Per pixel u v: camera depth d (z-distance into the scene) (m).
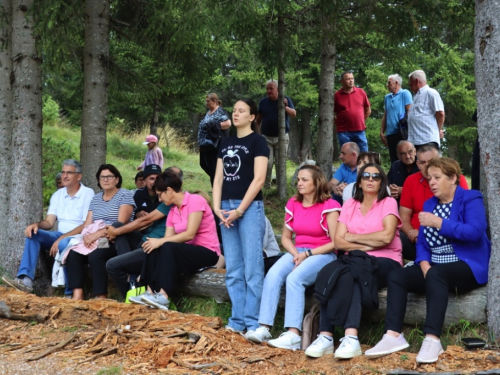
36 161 6.63
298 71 19.38
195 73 9.33
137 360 4.02
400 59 9.26
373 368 3.64
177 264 5.25
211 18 6.61
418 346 4.23
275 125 10.10
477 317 4.05
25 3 6.61
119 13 8.94
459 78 16.23
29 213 6.52
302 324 4.54
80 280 5.88
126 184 12.37
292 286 4.46
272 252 5.45
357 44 9.30
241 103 4.81
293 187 10.95
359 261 4.18
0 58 6.72
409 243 5.13
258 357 3.99
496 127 3.93
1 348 4.39
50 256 6.59
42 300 5.35
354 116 9.01
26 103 6.57
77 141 16.70
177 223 5.43
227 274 4.86
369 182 4.52
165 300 5.04
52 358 4.11
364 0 6.90
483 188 4.75
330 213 4.73
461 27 7.06
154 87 9.73
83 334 4.56
